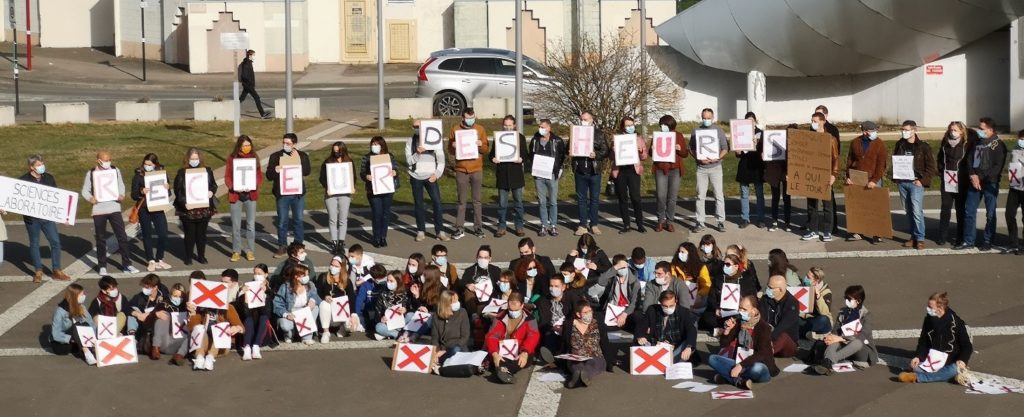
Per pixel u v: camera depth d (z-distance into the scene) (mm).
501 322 14234
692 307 15492
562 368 14117
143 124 32531
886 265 18344
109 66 50156
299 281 15344
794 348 14328
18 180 17984
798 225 21062
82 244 20906
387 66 51719
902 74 30625
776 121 32188
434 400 13281
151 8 52094
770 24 29734
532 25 49094
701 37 31281
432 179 20047
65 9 54719
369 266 16406
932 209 22094
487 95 33750
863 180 19344
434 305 15234
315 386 13820
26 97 41094
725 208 22625
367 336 15766
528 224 21594
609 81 26719
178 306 15148
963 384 13211
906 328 15430
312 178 25688
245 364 14641
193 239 19203
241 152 19359
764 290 16625
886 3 27781
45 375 14320
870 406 12641
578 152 20125
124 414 13000
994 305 16328
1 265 19484
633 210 22516
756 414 12516
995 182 18688
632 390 13430
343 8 52125
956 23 28156
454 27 50500
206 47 49156
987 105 29781
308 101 34062
